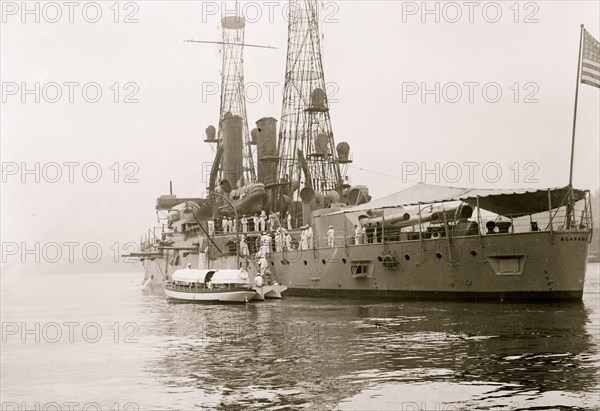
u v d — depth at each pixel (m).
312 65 57.25
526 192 34.69
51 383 18.36
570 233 32.72
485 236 34.88
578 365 17.95
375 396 15.55
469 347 21.45
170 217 71.06
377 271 40.88
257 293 44.66
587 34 34.47
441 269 37.06
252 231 55.91
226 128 67.31
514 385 16.05
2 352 23.88
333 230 46.03
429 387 16.20
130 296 59.09
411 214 42.00
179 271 50.47
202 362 20.58
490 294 35.00
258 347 23.17
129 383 17.98
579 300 33.06
